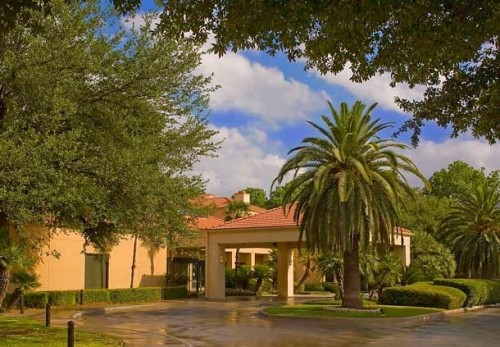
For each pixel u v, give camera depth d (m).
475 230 43.78
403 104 8.34
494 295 36.28
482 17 5.78
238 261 47.97
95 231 21.11
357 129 26.02
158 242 17.48
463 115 7.74
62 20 14.05
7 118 13.90
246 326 20.81
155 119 16.69
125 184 14.80
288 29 6.23
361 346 15.62
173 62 16.48
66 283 32.03
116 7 7.03
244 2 5.92
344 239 24.83
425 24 6.00
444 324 22.52
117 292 33.66
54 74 13.94
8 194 12.27
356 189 25.08
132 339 16.38
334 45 6.79
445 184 72.38
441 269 39.88
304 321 22.95
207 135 17.97
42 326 18.05
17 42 13.59
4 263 17.62
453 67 7.23
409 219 48.56
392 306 29.58
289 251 40.94
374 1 5.54
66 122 15.34
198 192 17.66
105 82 15.63
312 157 26.14
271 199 75.56
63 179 13.38
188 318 24.17
